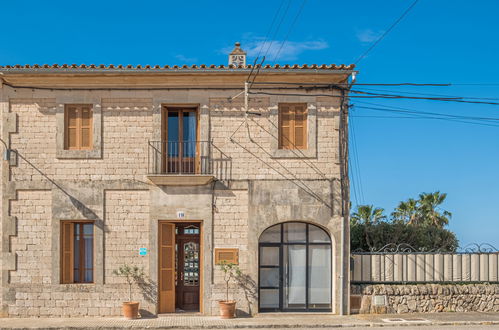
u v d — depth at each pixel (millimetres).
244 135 17188
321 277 17391
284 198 17125
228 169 17109
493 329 15000
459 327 15305
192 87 17188
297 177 17188
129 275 16828
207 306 16906
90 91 17141
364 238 23906
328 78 17078
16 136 17031
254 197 17078
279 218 17094
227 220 17047
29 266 16844
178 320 16141
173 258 17422
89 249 17219
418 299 17406
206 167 17016
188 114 17625
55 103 17125
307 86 17203
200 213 17031
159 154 16969
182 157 17359
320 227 17422
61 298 16766
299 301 17344
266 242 17375
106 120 17141
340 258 17078
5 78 16844
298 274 17391
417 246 24312
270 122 17203
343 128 17281
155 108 17094
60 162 17016
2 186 16938
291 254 17422
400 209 43344
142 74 16828
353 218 27391
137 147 17062
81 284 16859
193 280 17891
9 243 16844
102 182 16984
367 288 17344
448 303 17516
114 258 16922
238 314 16859
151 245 16953
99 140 17031
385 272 17797
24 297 16781
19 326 15203
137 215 17016
